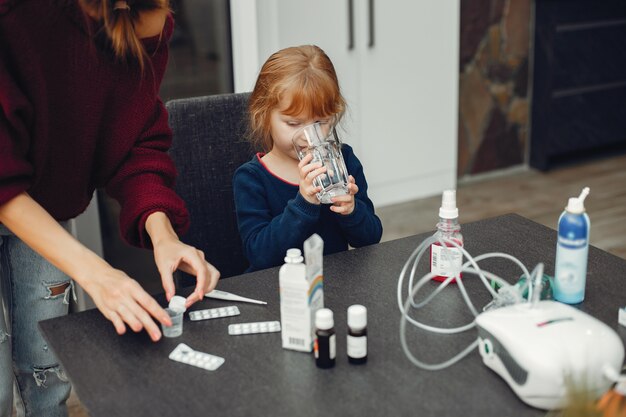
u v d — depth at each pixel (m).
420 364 1.03
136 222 1.35
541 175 3.96
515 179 3.92
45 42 1.22
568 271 1.17
